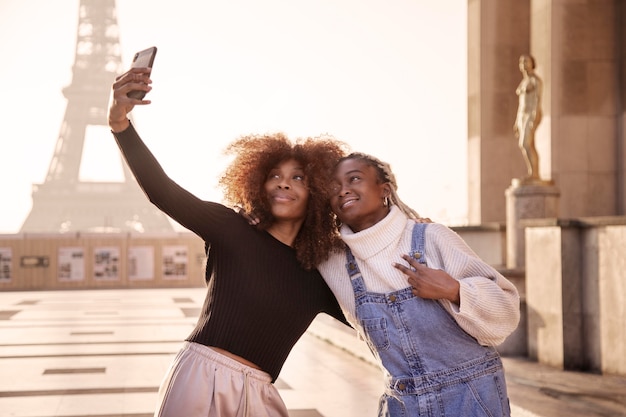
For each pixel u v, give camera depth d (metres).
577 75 13.01
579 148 13.01
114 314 16.23
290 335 3.09
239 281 3.00
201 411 2.92
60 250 26.48
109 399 7.23
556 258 7.54
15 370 8.88
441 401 2.85
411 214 3.12
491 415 2.86
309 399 7.18
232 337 2.98
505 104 15.95
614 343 7.07
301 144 3.19
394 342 2.90
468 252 2.98
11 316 15.72
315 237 3.06
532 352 8.05
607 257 7.13
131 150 2.88
